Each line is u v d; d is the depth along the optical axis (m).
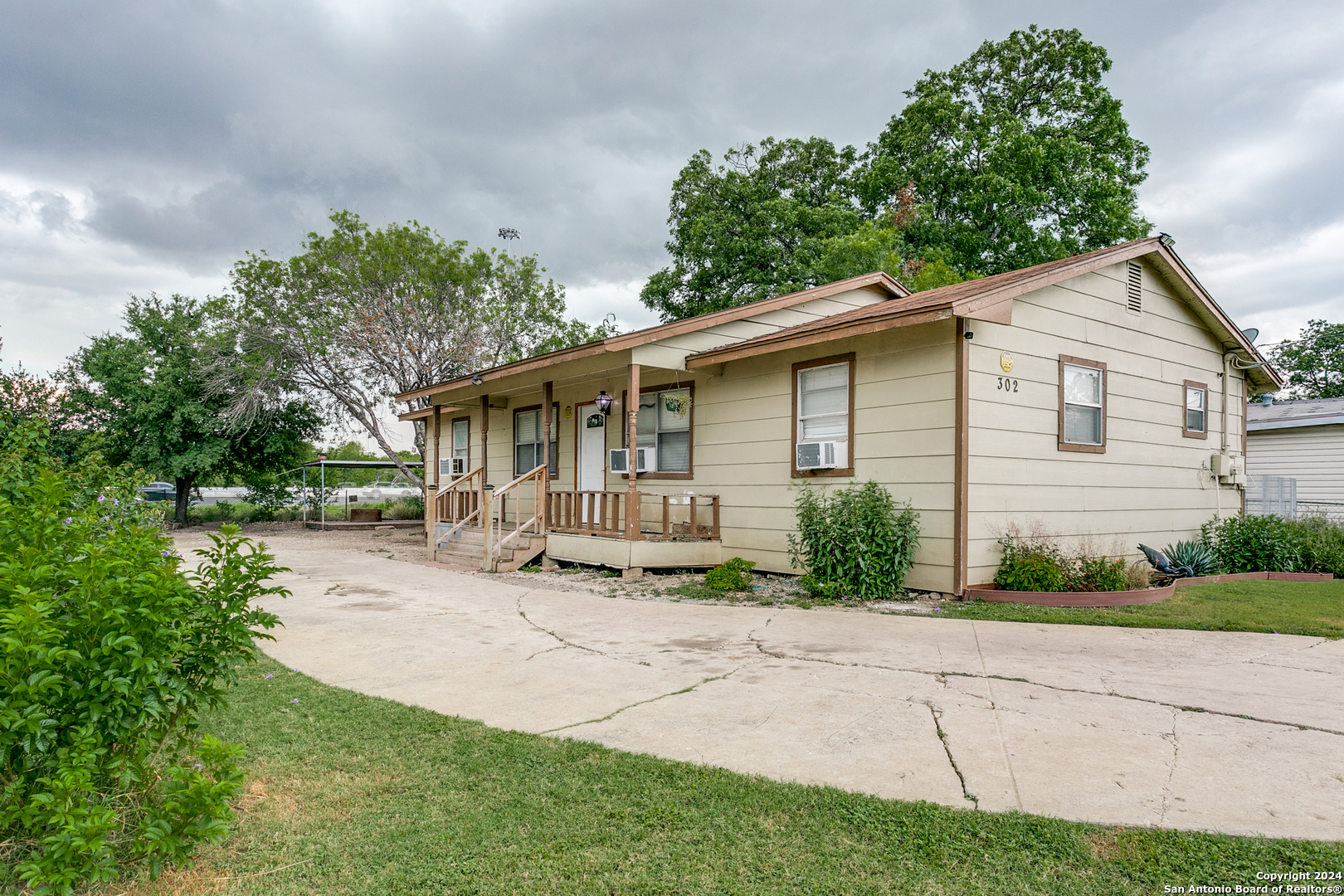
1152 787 3.35
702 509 11.98
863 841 2.90
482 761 3.76
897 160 28.06
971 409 8.60
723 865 2.73
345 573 11.72
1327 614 7.59
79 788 2.36
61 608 2.76
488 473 18.33
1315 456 17.62
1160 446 11.35
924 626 7.12
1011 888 2.56
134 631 2.75
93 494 6.26
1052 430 9.61
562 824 3.07
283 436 25.42
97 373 22.67
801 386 10.53
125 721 2.69
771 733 4.14
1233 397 13.02
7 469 4.95
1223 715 4.36
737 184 29.28
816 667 5.60
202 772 2.87
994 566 8.83
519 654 6.19
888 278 13.78
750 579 10.07
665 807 3.21
